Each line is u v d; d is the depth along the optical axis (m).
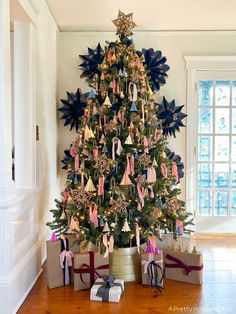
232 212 4.34
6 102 2.18
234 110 4.29
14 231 2.33
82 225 2.68
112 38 4.21
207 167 4.32
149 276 2.68
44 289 2.66
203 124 4.30
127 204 2.60
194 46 4.23
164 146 3.02
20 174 2.86
